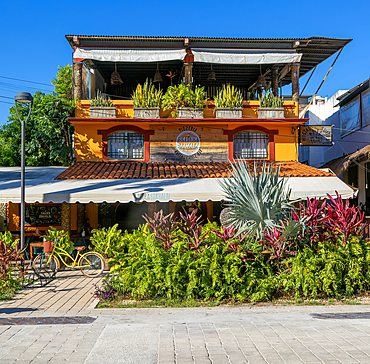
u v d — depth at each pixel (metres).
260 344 5.63
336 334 6.06
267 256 9.23
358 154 18.53
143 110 18.00
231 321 6.87
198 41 18.44
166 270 8.65
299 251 9.10
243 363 4.95
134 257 9.23
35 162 25.00
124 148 18.39
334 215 9.72
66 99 23.42
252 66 20.98
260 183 9.41
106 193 13.16
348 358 5.07
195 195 13.51
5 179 15.54
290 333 6.13
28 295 9.45
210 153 18.52
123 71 21.22
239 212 9.13
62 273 12.55
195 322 6.82
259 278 8.75
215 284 8.59
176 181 14.89
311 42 18.83
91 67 19.77
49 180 15.07
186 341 5.78
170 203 18.94
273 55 18.52
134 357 5.16
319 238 9.49
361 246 9.28
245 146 18.75
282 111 18.52
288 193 9.78
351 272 8.78
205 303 8.40
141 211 18.94
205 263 8.62
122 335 6.09
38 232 16.28
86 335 6.11
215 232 9.33
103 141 18.25
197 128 18.53
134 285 8.85
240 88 24.28
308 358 5.09
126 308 8.12
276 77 20.73
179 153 18.42
